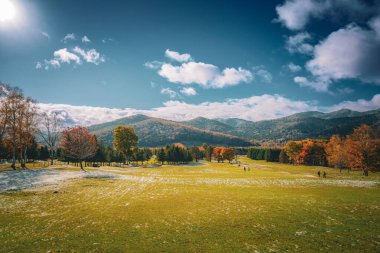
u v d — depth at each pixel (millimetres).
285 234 20844
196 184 50750
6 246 17125
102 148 125750
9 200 30656
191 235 20141
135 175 66188
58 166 75500
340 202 34250
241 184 52344
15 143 64188
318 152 148000
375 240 19844
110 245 17734
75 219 23656
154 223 23078
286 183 55031
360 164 87250
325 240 19641
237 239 19469
